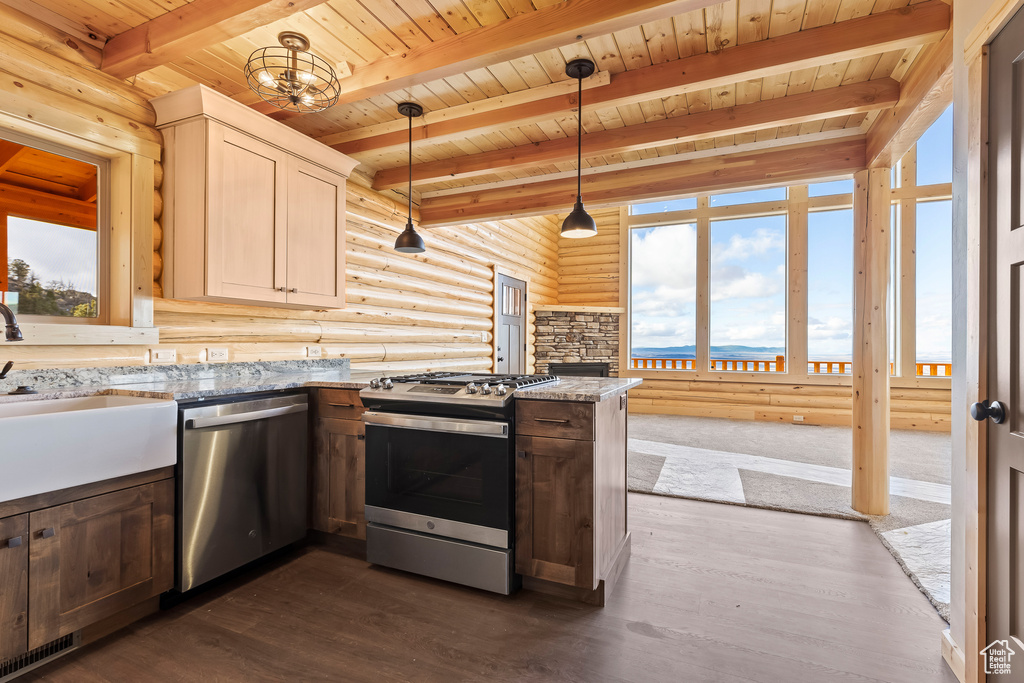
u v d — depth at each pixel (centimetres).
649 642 188
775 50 237
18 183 223
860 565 251
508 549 224
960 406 170
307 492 279
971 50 156
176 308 270
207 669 171
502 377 273
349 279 397
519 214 452
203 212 250
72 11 221
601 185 418
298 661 176
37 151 228
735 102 299
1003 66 141
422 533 243
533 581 230
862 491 325
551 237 830
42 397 204
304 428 274
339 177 333
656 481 396
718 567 250
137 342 250
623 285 803
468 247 579
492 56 229
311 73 238
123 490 192
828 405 685
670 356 792
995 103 146
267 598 221
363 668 172
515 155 367
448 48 236
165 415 203
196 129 252
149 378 254
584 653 181
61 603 173
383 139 335
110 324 251
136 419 192
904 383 635
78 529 178
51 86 222
